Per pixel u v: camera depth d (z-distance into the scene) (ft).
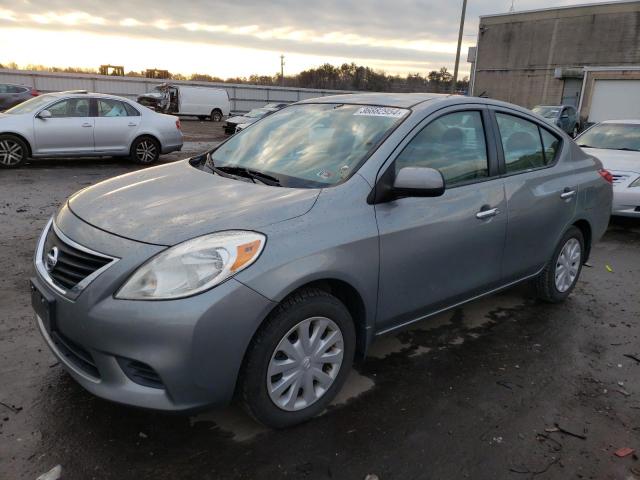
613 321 14.11
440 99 11.47
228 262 7.65
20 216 22.75
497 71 136.87
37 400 9.45
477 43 139.54
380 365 11.30
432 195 9.26
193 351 7.43
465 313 14.20
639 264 19.51
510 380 10.92
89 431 8.70
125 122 39.09
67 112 36.96
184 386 7.58
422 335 12.80
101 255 7.87
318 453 8.46
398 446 8.71
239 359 7.86
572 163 14.53
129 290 7.50
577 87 122.42
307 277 8.23
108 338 7.50
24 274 15.56
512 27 132.16
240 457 8.29
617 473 8.33
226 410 9.45
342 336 9.21
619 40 115.65
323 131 11.23
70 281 8.11
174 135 41.88
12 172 34.30
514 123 12.92
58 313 8.14
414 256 9.98
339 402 9.84
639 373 11.44
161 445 8.47
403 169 9.34
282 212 8.52
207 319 7.41
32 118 35.53
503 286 12.76
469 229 11.00
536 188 12.86
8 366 10.50
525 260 12.98
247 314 7.72
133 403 7.61
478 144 11.73
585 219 14.79
